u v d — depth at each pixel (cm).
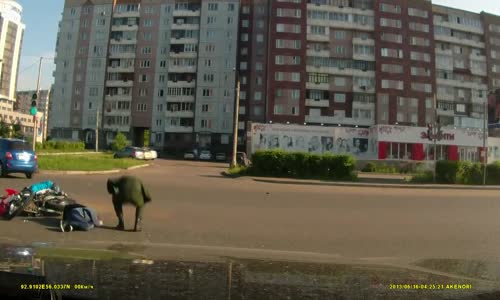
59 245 309
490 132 5134
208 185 1822
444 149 4228
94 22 7838
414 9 7094
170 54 7475
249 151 4150
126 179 759
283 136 4144
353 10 6925
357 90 6812
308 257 402
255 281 214
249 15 7669
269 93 6581
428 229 884
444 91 7269
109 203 1072
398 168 3403
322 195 1595
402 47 6981
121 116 7631
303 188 1917
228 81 7369
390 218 1041
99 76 7738
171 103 7438
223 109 7338
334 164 2478
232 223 880
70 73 7831
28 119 7306
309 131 4159
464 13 7606
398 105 6862
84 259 245
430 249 671
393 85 6881
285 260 303
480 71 7550
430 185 2255
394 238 768
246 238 722
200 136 7319
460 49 7525
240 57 7562
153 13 7700
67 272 204
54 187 913
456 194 1831
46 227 748
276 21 6681
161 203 1141
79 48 7850
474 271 459
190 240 684
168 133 7444
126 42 7719
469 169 2473
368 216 1066
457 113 7269
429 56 7056
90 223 749
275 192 1642
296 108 6569
